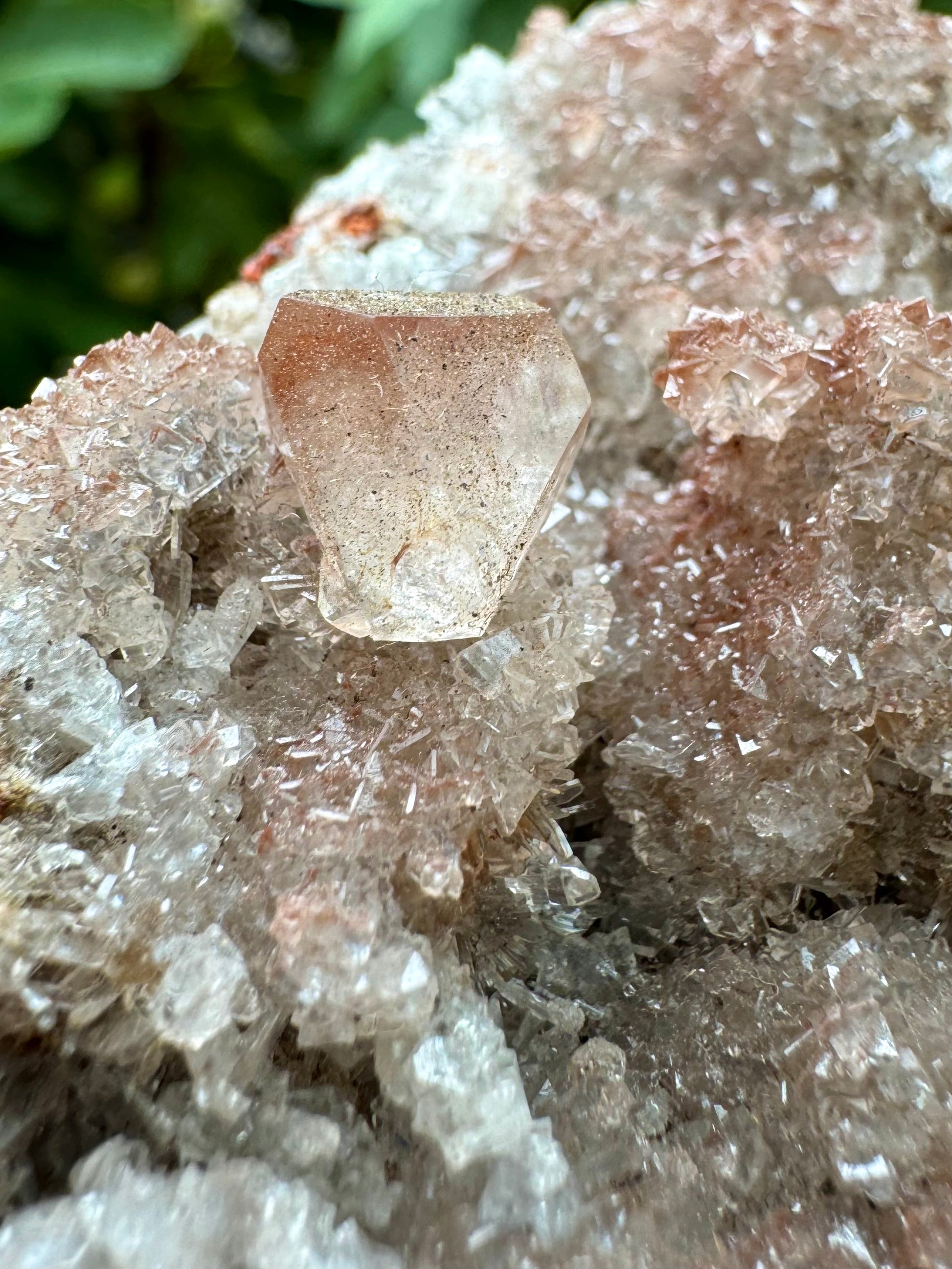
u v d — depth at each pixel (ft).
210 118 0.47
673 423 0.19
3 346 0.44
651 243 0.20
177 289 0.47
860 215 0.21
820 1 0.22
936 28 0.21
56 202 0.47
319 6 0.50
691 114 0.23
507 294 0.19
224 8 0.47
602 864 0.17
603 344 0.19
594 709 0.16
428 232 0.22
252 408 0.16
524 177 0.23
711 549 0.17
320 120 0.42
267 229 0.48
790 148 0.22
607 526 0.18
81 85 0.41
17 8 0.42
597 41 0.24
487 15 0.37
